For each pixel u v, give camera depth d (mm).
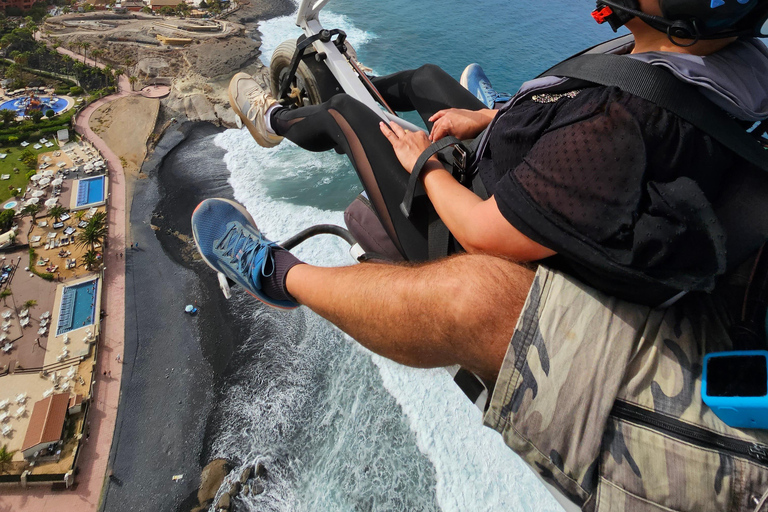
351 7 63844
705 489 1287
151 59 72312
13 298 41500
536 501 26156
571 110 1563
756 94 1483
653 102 1392
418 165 2217
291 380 33281
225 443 31062
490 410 1577
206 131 60562
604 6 1664
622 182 1373
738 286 1571
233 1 89750
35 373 36125
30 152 55969
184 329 38062
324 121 2992
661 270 1347
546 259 1675
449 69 44125
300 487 28547
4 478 30672
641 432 1368
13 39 74500
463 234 1846
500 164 1946
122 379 35312
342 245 41969
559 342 1471
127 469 30906
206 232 3469
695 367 1429
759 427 1299
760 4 1375
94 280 42688
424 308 1649
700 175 1399
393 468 27984
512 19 47094
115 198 50938
